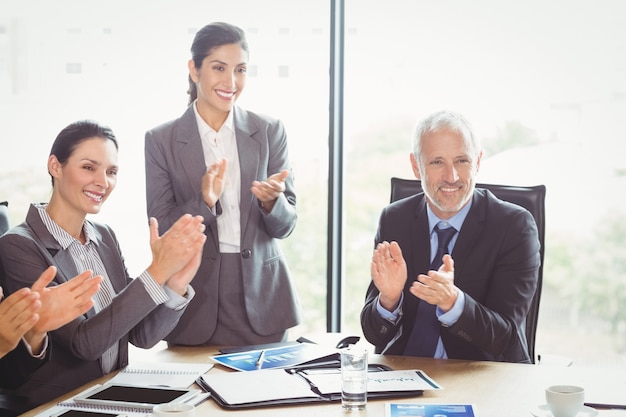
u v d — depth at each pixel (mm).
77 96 4242
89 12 4199
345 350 1895
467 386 2047
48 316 1924
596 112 3797
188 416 1632
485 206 2559
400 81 4000
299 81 3994
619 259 3830
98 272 2316
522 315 2467
